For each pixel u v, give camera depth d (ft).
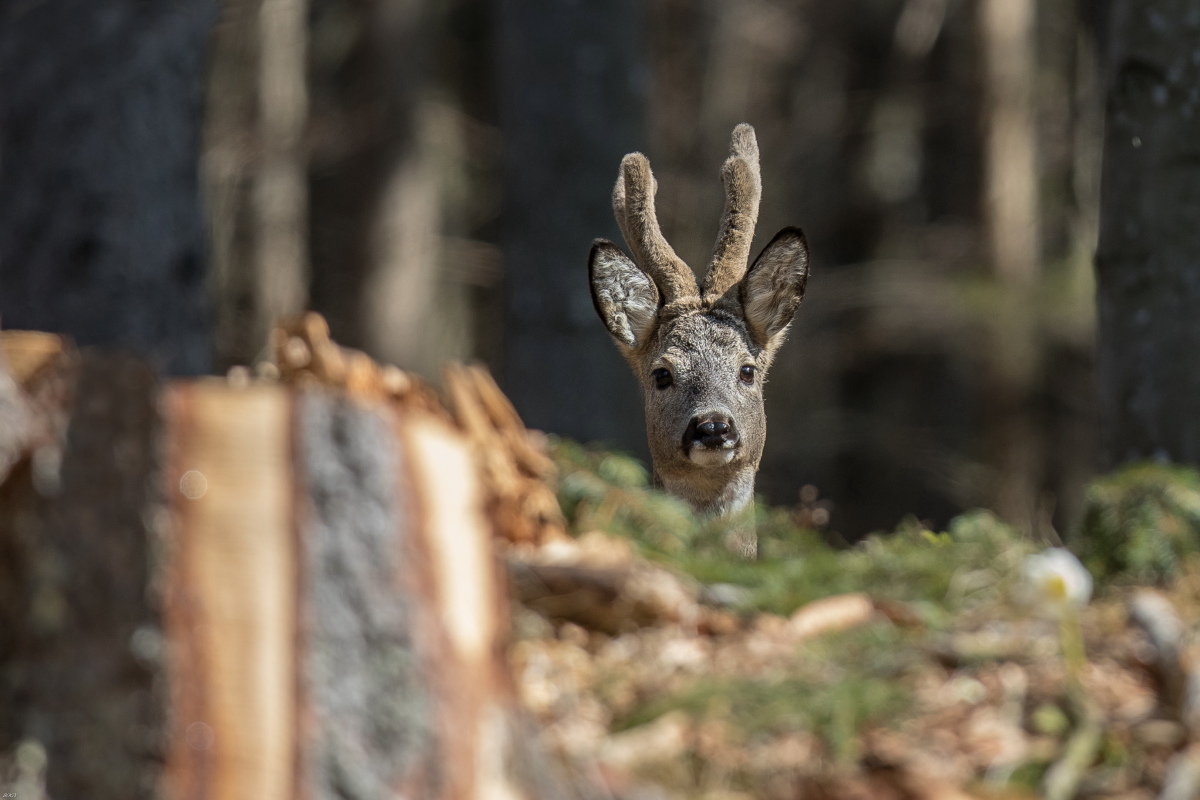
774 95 139.23
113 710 18.92
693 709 22.15
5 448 19.20
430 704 19.47
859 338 124.77
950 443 122.62
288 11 119.03
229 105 116.98
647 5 84.58
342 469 19.53
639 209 44.16
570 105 77.61
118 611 18.99
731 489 41.29
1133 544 27.20
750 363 41.93
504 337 82.23
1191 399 37.81
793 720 21.98
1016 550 27.50
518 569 24.61
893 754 21.61
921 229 130.62
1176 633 23.70
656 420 41.65
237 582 19.16
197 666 19.03
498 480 25.50
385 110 125.80
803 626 24.66
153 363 19.24
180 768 18.86
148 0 47.98
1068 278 114.32
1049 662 23.52
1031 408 115.34
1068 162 123.65
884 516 123.44
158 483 19.12
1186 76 37.70
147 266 47.65
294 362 25.43
